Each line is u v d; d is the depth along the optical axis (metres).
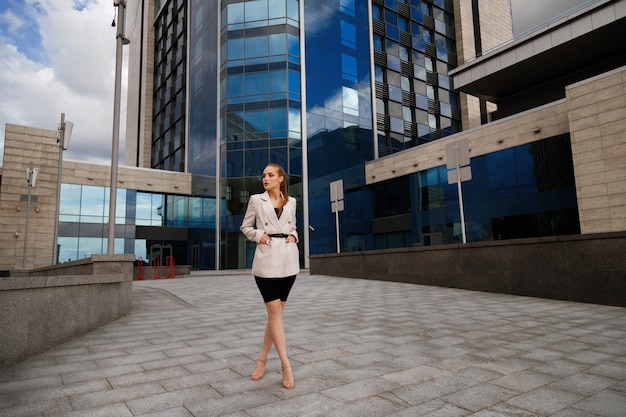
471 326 5.57
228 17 30.81
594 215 17.31
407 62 38.00
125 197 31.05
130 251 30.72
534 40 22.88
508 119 23.11
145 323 6.20
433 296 9.02
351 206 31.05
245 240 28.38
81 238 28.84
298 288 11.22
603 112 17.27
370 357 3.99
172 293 10.33
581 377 3.31
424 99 38.75
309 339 4.84
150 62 49.16
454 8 43.53
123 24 9.38
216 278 18.09
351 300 8.55
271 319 3.22
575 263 7.89
